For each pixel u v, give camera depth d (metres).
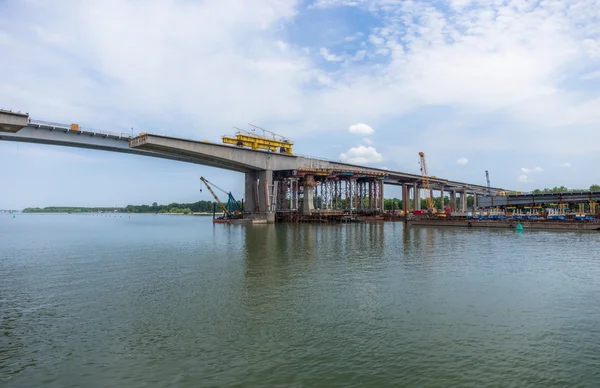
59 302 27.06
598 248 57.22
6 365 16.91
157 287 31.45
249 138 144.75
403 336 20.05
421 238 76.50
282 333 20.53
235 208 168.38
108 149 114.56
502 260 45.34
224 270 39.09
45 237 85.06
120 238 80.88
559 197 144.38
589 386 14.94
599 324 21.77
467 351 18.12
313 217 142.38
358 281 33.34
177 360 17.33
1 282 33.91
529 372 16.08
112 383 15.30
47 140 101.75
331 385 15.09
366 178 184.00
